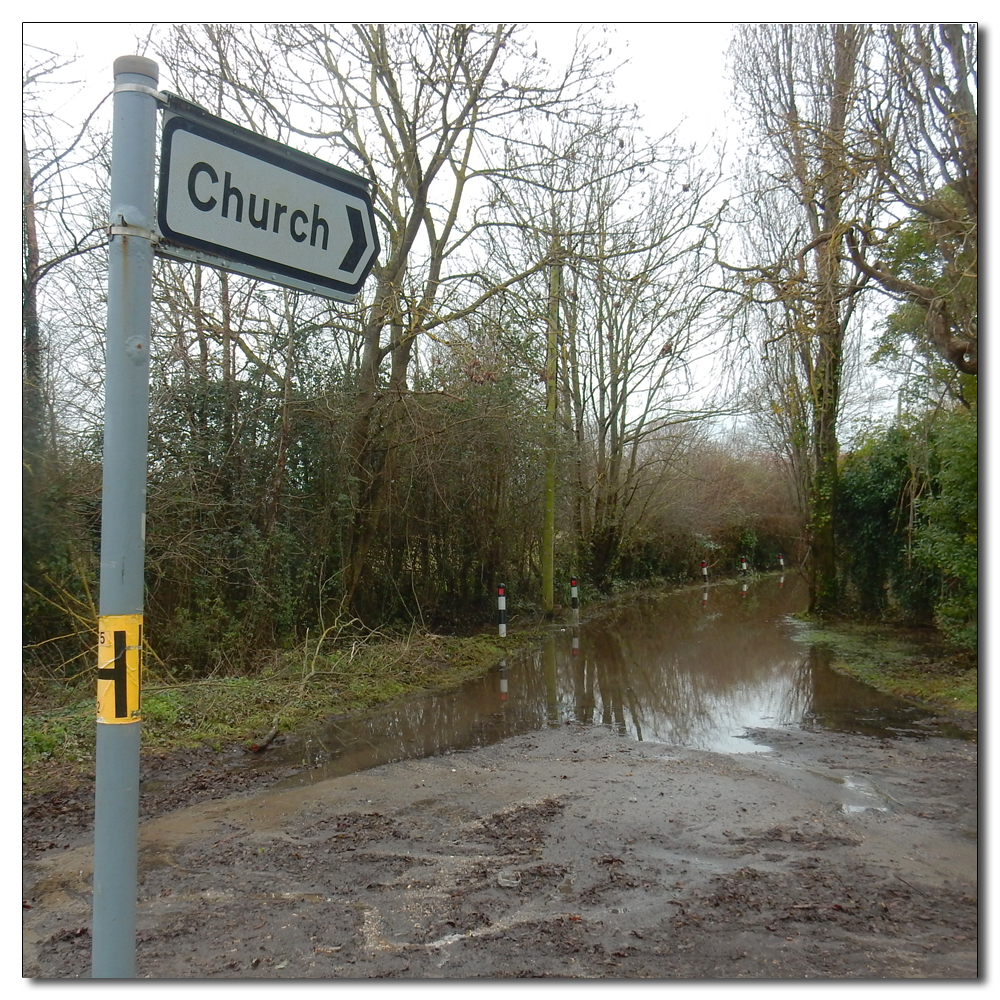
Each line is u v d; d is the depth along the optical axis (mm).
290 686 9008
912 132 8109
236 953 3391
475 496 15156
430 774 6270
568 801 5500
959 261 8547
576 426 21438
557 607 19094
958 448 10016
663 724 8297
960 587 11078
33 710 7168
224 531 9992
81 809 5402
